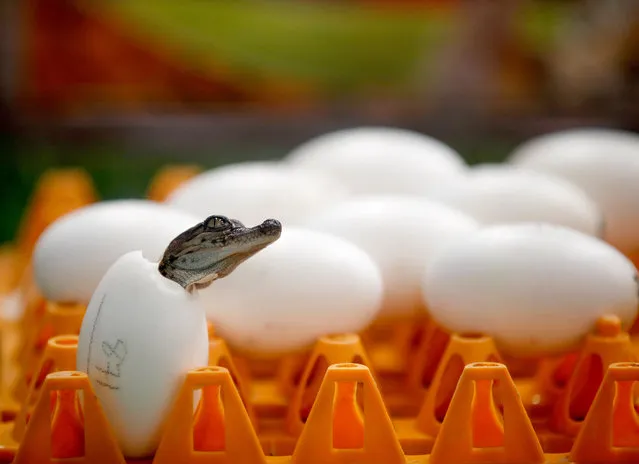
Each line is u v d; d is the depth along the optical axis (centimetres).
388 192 80
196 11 138
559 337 62
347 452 57
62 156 140
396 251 68
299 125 139
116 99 140
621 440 59
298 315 62
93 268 66
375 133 85
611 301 62
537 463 58
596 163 81
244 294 62
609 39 133
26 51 138
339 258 63
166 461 56
